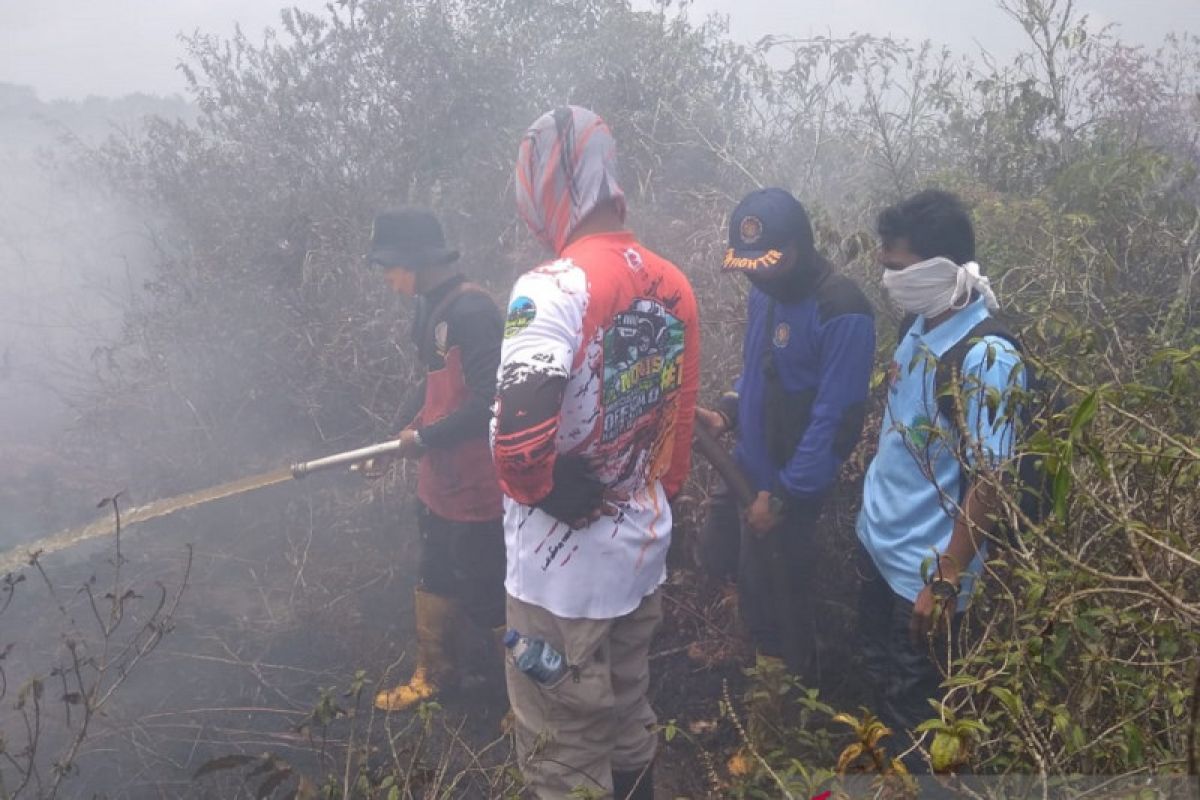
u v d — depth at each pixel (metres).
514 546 2.36
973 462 2.42
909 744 2.56
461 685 3.41
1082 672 2.10
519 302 2.16
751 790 2.37
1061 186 4.11
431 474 3.21
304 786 2.42
